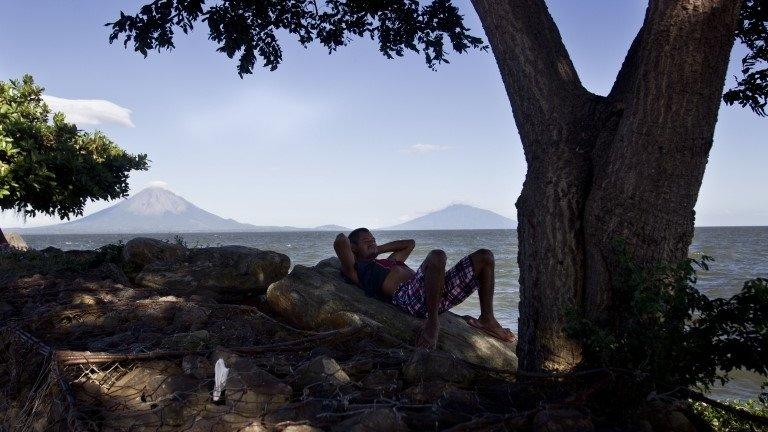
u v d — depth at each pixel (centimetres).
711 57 339
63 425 288
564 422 284
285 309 595
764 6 509
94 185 1331
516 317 1313
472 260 552
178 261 773
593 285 376
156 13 673
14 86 1452
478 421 280
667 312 325
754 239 9475
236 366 331
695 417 313
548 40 419
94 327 527
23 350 417
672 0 338
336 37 779
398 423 278
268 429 272
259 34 752
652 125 350
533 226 408
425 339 486
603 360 335
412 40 775
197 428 279
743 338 309
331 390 333
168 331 511
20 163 1195
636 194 358
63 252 1030
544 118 408
